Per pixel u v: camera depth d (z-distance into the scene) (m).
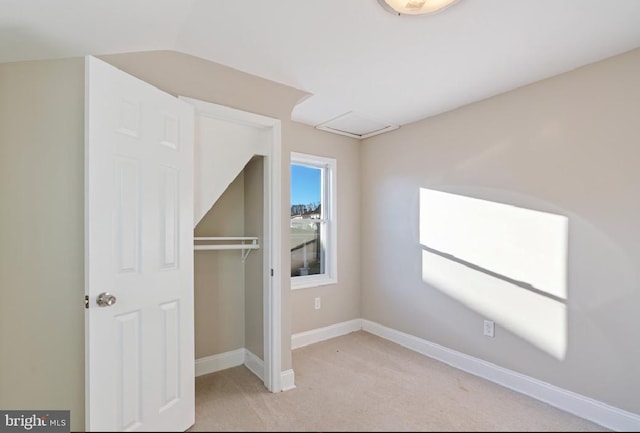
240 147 2.18
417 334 2.98
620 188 1.84
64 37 1.46
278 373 2.21
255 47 1.78
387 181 3.34
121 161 1.50
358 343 3.15
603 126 1.91
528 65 1.98
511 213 2.33
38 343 1.52
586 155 1.97
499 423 1.86
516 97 2.32
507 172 2.36
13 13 1.26
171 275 1.73
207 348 2.50
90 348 1.37
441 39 1.71
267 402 2.06
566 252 2.05
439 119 2.85
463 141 2.65
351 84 2.25
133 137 1.55
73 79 1.58
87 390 1.36
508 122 2.36
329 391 2.21
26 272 1.50
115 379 1.45
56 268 1.53
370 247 3.51
